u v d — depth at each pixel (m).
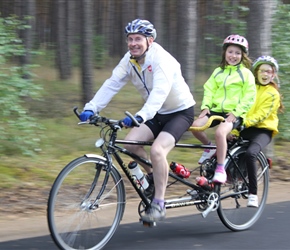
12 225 8.54
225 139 7.97
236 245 7.59
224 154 8.00
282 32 15.20
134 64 7.30
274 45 15.03
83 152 13.83
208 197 7.99
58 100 20.22
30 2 22.25
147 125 7.55
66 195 6.88
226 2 16.62
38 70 28.11
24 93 12.37
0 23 12.71
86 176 7.17
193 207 9.84
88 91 19.17
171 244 7.58
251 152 8.37
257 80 8.84
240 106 8.12
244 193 8.50
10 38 12.59
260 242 7.75
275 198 10.70
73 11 28.12
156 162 7.17
